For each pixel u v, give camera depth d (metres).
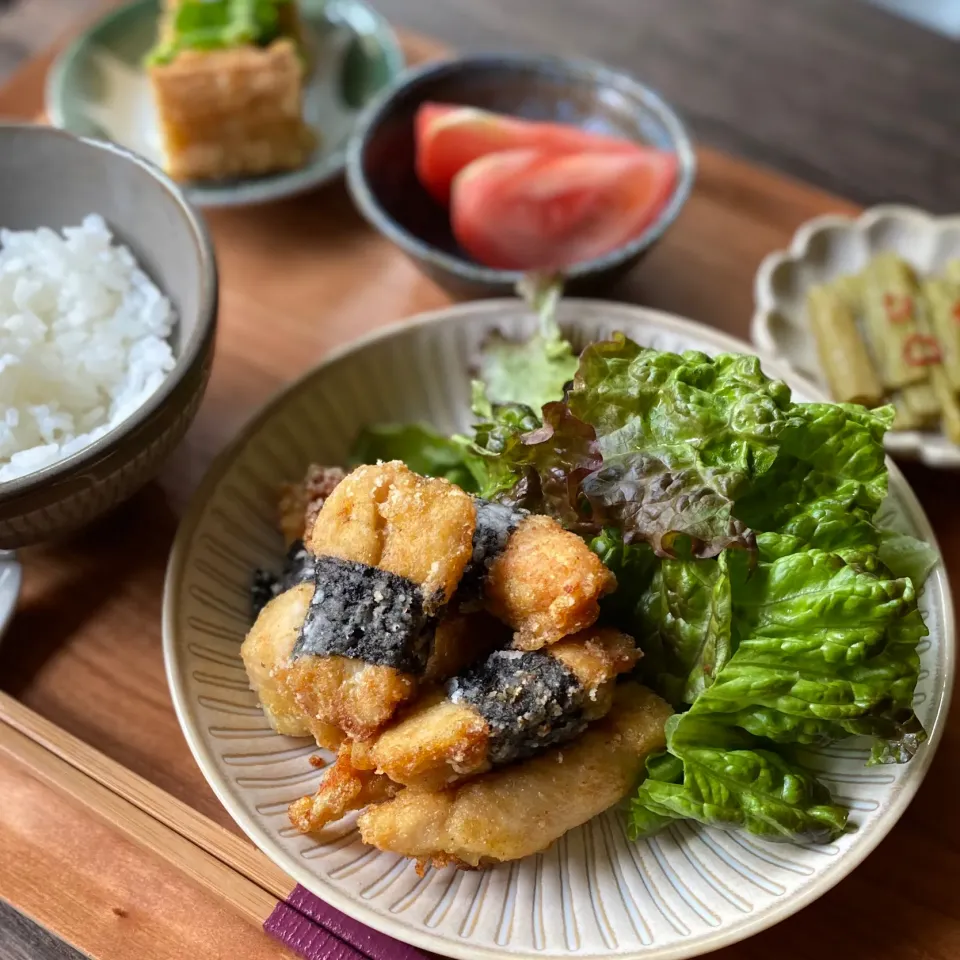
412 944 0.36
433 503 0.37
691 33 0.61
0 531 0.39
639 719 0.38
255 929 0.38
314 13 0.59
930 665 0.39
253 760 0.39
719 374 0.40
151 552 0.44
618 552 0.39
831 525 0.38
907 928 0.38
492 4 0.63
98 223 0.44
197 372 0.40
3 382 0.41
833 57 0.60
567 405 0.39
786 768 0.38
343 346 0.48
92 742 0.41
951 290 0.50
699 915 0.36
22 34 0.61
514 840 0.36
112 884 0.38
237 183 0.56
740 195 0.53
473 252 0.51
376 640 0.37
